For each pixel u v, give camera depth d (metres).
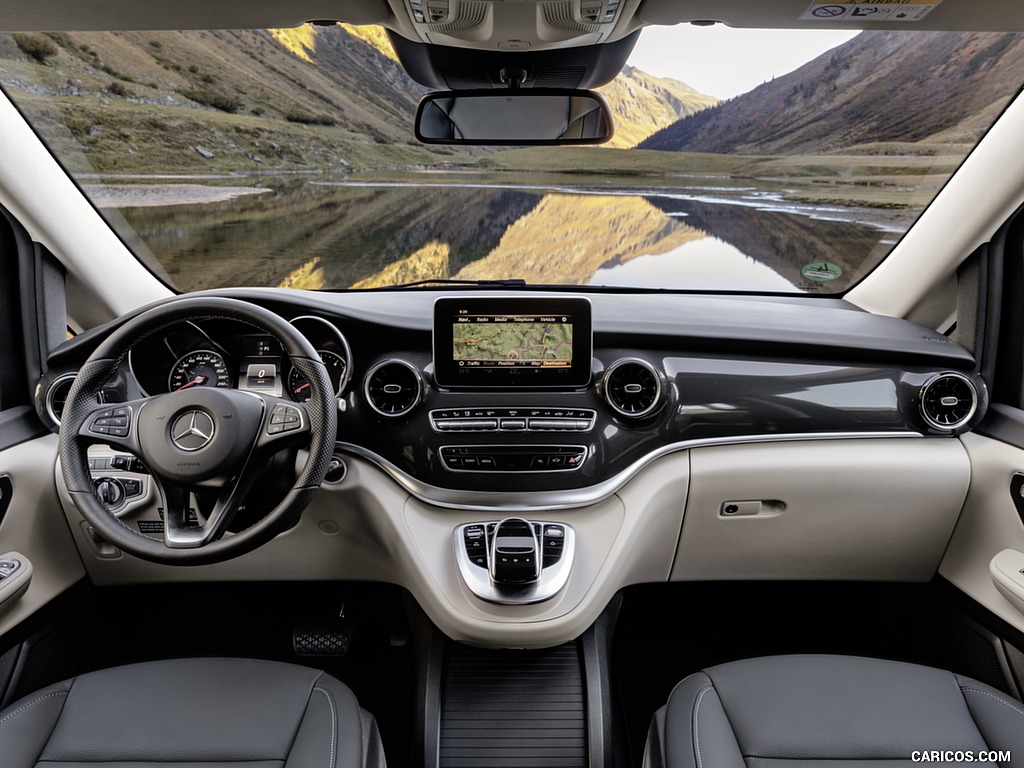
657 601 2.18
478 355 1.67
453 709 1.58
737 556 1.82
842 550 1.80
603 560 1.54
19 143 1.68
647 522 1.67
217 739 1.15
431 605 1.49
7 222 1.72
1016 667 1.55
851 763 1.09
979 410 1.71
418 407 1.68
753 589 2.14
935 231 1.84
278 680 1.29
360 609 2.16
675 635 2.15
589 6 1.27
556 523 1.59
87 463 1.29
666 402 1.71
